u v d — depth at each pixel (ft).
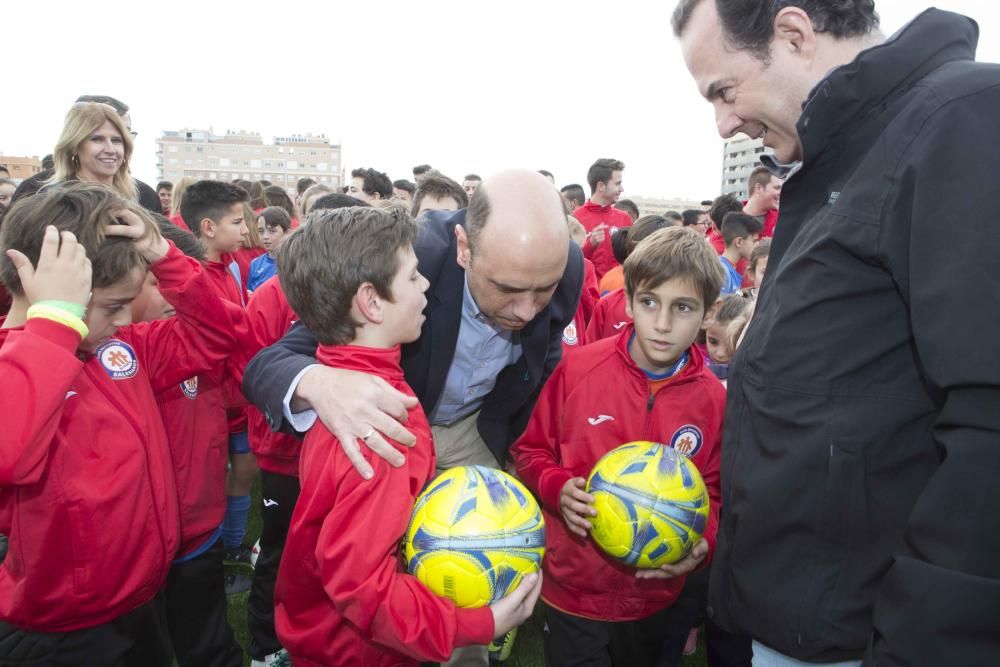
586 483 6.14
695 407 6.92
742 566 4.30
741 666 7.63
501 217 5.26
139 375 6.15
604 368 7.04
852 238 3.59
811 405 3.84
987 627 2.79
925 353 3.13
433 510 4.72
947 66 3.57
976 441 2.88
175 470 7.18
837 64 4.08
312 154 265.95
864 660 3.38
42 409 4.61
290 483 8.75
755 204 22.68
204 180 13.43
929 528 3.00
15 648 5.40
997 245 2.91
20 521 5.16
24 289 4.96
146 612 6.17
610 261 23.39
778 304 4.07
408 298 5.15
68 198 5.25
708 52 4.35
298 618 5.26
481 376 7.31
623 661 7.45
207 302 6.40
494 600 4.65
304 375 5.06
